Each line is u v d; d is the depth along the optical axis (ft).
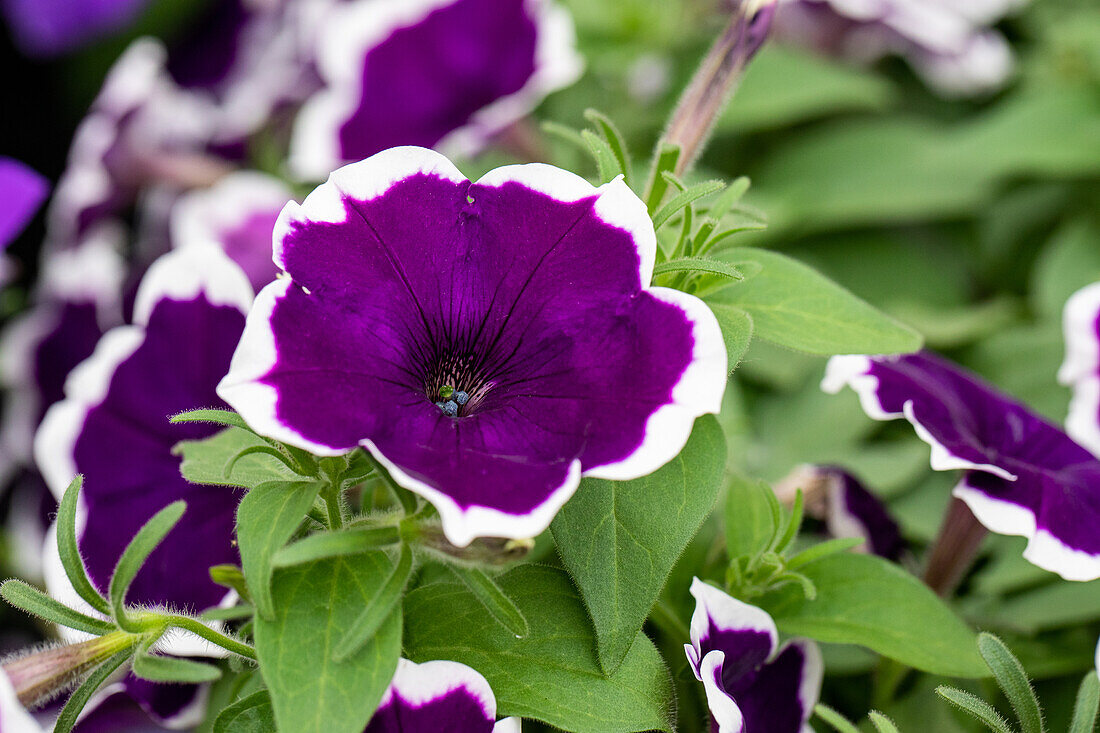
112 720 1.34
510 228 1.13
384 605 1.07
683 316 1.08
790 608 1.26
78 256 1.80
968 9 1.95
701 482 1.13
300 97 1.88
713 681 1.13
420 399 1.11
